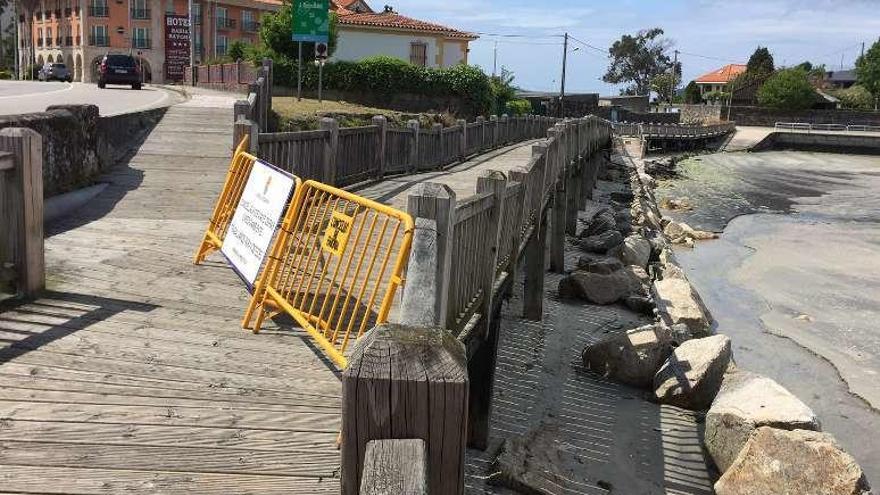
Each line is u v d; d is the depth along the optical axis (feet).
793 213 107.76
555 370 30.83
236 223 21.84
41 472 11.39
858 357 40.93
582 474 22.61
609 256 52.70
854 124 257.96
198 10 220.02
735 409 23.99
